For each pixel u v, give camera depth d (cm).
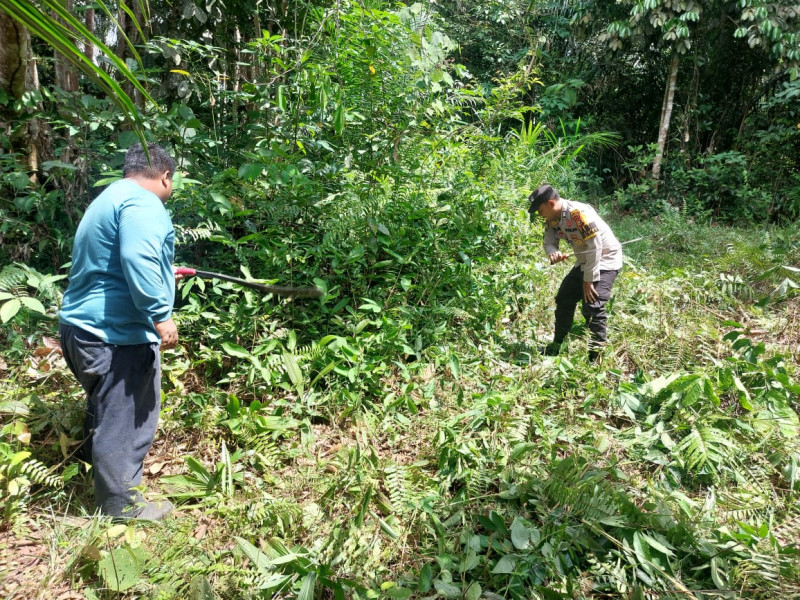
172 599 213
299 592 212
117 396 248
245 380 348
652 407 353
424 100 523
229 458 283
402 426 326
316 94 429
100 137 469
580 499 255
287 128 455
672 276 525
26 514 255
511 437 306
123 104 86
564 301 424
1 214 390
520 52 1187
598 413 347
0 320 342
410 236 422
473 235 462
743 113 1209
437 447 301
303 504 269
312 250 378
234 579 221
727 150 1243
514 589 221
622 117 1309
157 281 241
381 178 452
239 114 505
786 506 272
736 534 240
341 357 352
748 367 356
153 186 259
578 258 408
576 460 283
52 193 402
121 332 246
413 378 369
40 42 546
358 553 231
